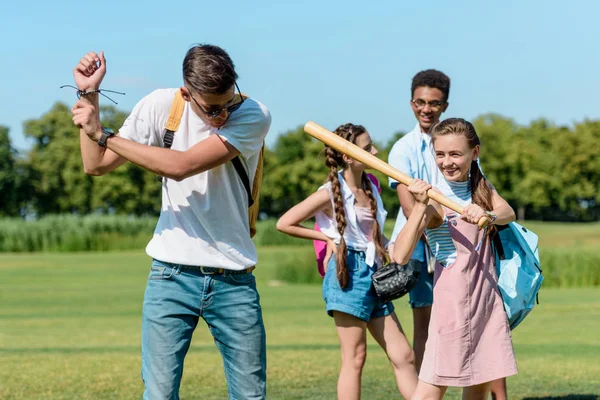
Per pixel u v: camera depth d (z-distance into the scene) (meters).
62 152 88.12
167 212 4.14
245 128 4.02
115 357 8.63
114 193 85.38
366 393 6.56
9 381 7.12
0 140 87.25
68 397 6.44
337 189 5.30
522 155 87.31
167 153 3.92
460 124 4.68
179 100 4.15
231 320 4.15
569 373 7.39
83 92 3.93
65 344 10.18
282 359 8.30
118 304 16.31
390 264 5.07
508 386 6.80
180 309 4.09
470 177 4.82
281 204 96.38
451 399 6.44
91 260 34.28
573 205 89.38
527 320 12.42
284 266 23.08
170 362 4.08
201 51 3.87
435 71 5.85
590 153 87.56
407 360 5.36
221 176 4.06
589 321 12.28
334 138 4.51
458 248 4.58
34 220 46.72
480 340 4.56
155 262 4.16
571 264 21.73
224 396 6.47
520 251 4.79
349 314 5.25
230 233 4.11
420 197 4.42
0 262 32.97
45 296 18.12
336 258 5.25
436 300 4.62
